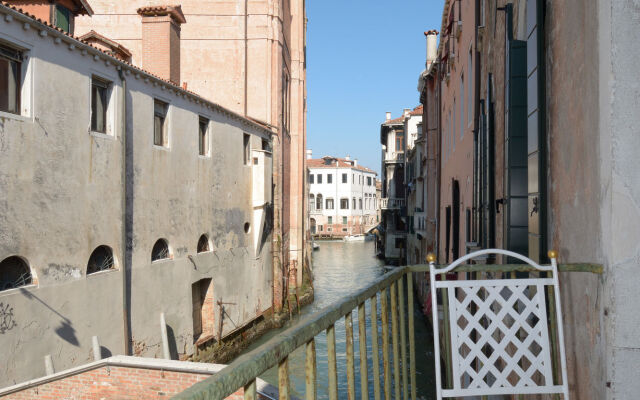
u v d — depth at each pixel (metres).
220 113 20.02
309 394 1.96
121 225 13.58
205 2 27.77
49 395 9.91
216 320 19.31
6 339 9.84
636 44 3.33
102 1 27.92
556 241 4.87
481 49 11.31
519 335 5.47
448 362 3.61
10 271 10.24
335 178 90.19
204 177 18.66
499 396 6.83
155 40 19.22
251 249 23.09
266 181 23.73
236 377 1.44
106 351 12.77
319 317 2.08
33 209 10.66
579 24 4.12
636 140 3.31
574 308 4.14
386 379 3.12
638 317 3.25
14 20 10.14
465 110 14.42
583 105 4.00
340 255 61.59
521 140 6.57
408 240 41.75
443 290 3.47
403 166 50.72
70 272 11.65
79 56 12.10
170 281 16.12
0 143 9.84
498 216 8.48
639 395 3.24
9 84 10.36
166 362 9.92
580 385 3.96
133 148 14.41
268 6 27.78
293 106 33.66
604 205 3.44
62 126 11.52
